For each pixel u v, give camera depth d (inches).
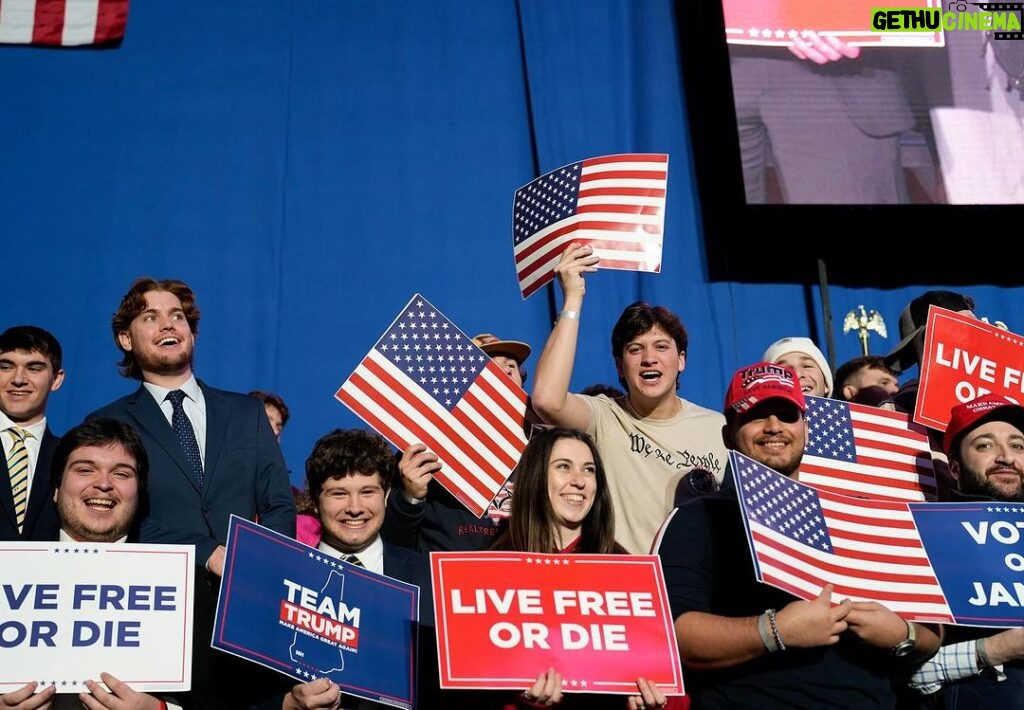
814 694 125.5
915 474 161.9
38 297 276.7
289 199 287.6
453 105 297.4
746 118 279.0
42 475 159.2
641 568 131.4
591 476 143.6
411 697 130.0
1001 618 133.6
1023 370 167.2
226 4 300.4
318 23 301.0
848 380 200.7
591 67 298.7
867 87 281.4
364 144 293.3
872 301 290.8
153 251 281.9
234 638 124.3
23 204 282.5
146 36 296.7
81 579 127.6
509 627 127.5
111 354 274.1
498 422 168.7
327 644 128.6
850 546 134.1
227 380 273.1
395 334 170.1
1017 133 281.0
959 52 284.7
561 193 179.5
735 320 285.1
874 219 287.7
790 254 291.3
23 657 123.5
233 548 128.0
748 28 284.0
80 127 289.4
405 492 160.1
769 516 132.0
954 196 276.7
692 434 167.5
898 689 138.9
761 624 123.6
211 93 294.0
